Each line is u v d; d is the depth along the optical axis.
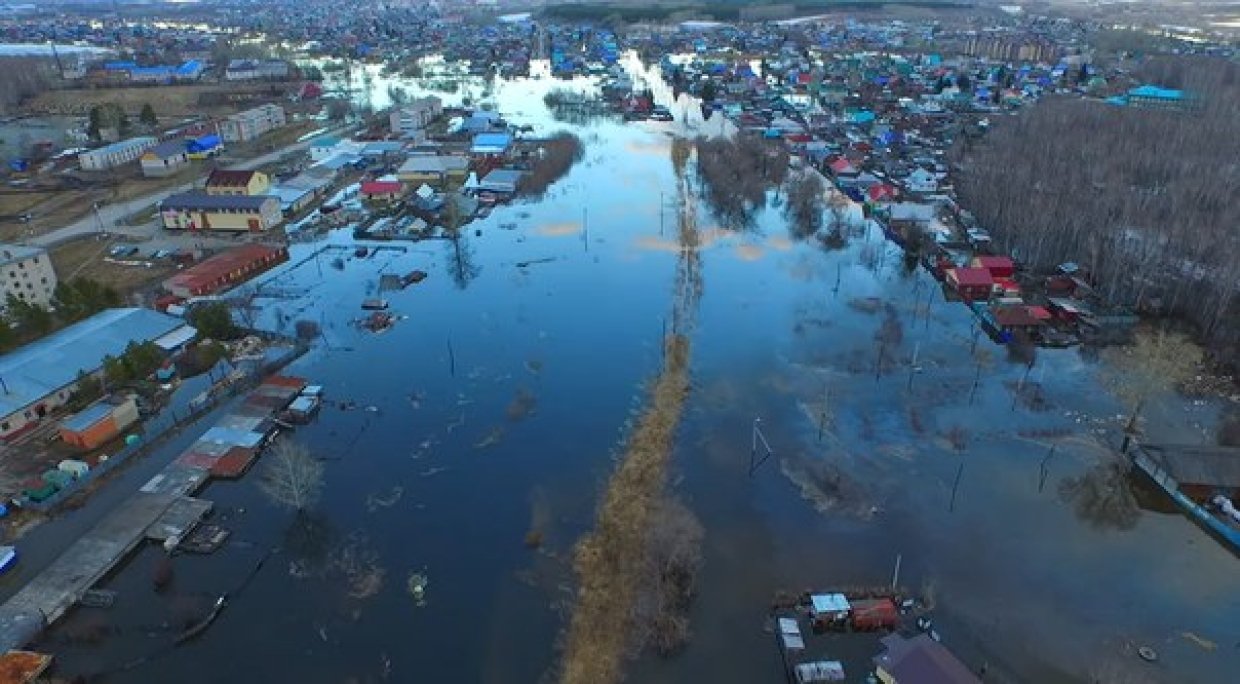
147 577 52.84
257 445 66.06
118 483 62.00
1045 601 50.84
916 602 50.47
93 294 85.62
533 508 59.62
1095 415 71.25
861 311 92.44
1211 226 92.25
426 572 53.62
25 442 66.00
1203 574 53.22
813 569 53.34
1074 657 46.59
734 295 97.06
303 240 116.06
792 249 112.56
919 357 81.38
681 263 107.19
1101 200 102.62
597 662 45.97
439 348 84.25
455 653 47.41
